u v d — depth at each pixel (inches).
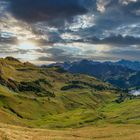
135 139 4074.8
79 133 5098.4
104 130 5989.2
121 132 5270.7
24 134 3408.0
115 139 4215.1
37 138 3329.2
